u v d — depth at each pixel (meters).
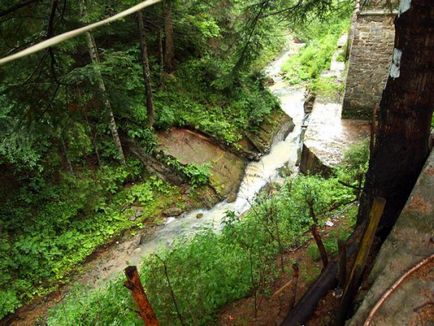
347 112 12.23
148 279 5.62
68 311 6.29
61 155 10.02
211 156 11.88
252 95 14.09
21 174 9.49
